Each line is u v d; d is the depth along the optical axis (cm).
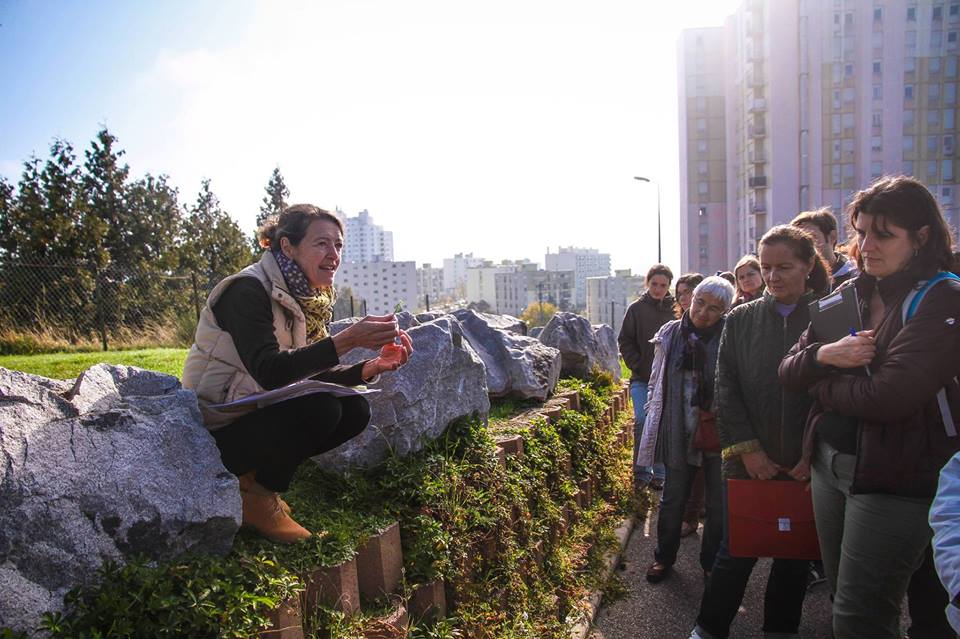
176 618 195
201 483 233
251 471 262
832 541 272
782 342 319
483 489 367
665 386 446
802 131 5344
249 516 263
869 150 5266
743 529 315
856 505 243
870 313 259
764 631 357
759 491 314
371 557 283
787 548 311
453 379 394
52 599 188
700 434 420
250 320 254
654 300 627
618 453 669
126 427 221
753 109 5491
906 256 236
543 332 759
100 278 1209
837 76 5262
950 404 228
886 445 232
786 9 5291
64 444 204
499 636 322
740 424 328
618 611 410
